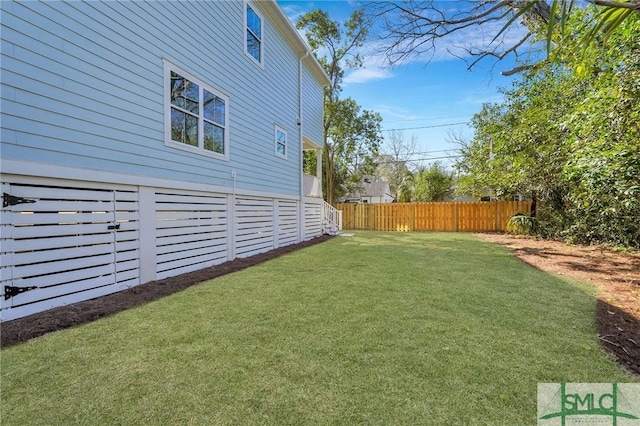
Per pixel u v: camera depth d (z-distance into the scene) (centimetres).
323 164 1983
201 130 566
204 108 576
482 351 242
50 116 331
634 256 689
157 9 470
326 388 194
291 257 686
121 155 412
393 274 506
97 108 380
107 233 395
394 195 3381
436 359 229
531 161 941
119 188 412
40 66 322
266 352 239
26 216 315
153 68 463
